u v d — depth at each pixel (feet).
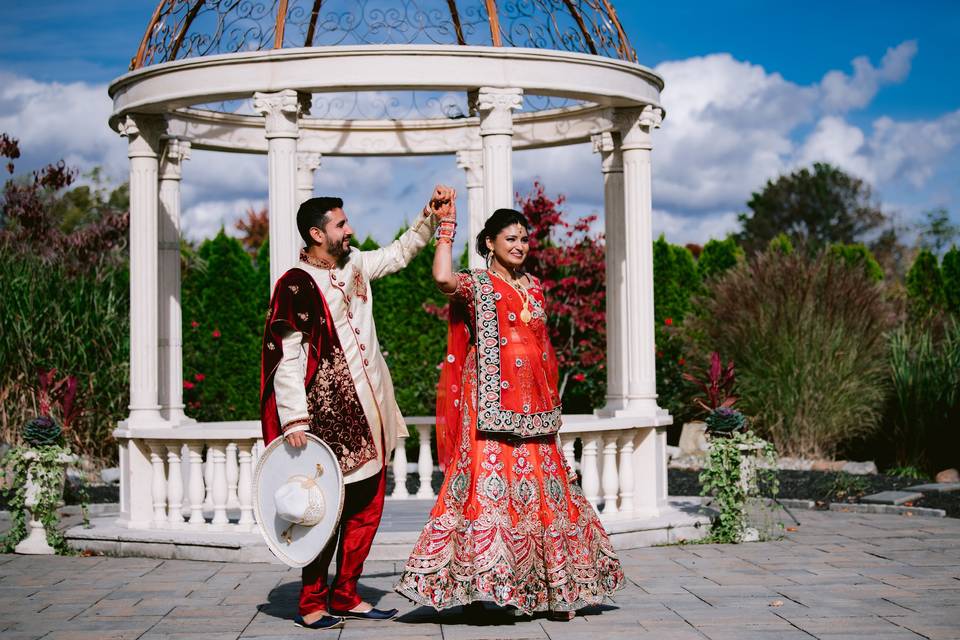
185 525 23.95
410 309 44.60
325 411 15.78
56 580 20.56
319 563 16.07
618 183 28.99
